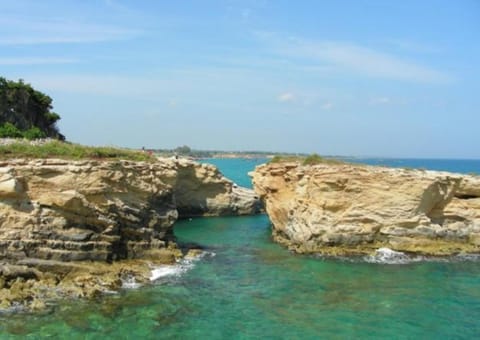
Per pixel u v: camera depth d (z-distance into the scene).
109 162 29.86
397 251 34.47
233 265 31.02
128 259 29.77
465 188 38.06
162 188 34.09
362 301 24.00
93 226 28.12
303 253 34.69
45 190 26.91
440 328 20.66
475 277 28.53
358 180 35.22
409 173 35.50
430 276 28.67
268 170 43.75
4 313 20.97
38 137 44.66
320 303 23.62
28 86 52.22
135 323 20.41
